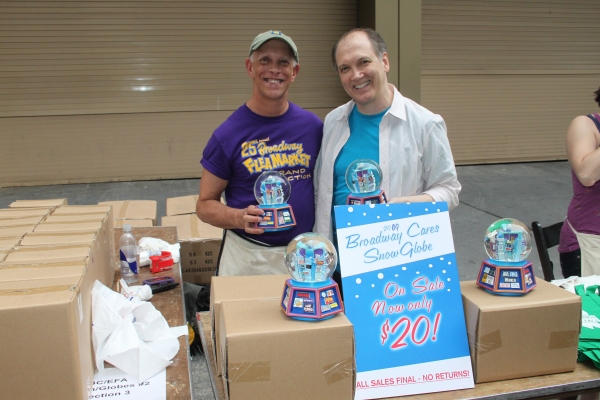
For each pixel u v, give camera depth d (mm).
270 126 2023
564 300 1325
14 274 1262
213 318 1402
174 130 7516
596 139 2049
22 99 7020
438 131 1831
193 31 7258
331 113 2037
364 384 1270
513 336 1308
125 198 6562
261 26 7434
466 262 4266
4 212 2000
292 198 2027
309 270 1218
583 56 8508
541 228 2301
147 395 1299
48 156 7254
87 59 7066
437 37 7887
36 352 1090
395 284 1355
